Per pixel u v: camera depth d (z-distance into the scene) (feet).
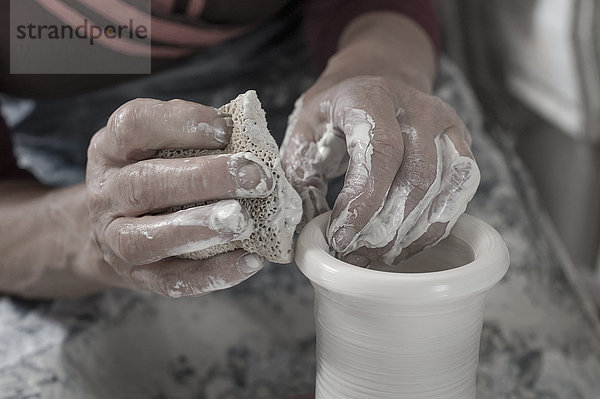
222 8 2.89
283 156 1.98
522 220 3.01
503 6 4.60
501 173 3.19
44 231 2.38
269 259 1.61
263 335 2.70
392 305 1.42
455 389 1.58
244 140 1.56
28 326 2.42
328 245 1.67
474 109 3.55
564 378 2.46
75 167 3.44
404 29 2.92
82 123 3.53
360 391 1.58
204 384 2.52
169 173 1.57
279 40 3.68
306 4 3.46
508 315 2.69
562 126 4.39
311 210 1.89
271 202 1.53
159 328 2.62
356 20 3.07
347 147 1.78
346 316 1.52
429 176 1.70
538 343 2.61
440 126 1.82
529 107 4.93
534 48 4.34
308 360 2.61
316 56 3.39
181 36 2.93
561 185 4.88
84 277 2.42
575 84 4.05
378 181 1.66
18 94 3.20
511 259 2.85
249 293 2.84
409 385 1.53
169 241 1.57
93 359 2.35
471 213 3.00
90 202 1.82
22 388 2.10
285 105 3.49
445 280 1.42
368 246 1.70
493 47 4.91
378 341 1.50
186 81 3.54
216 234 1.50
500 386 2.44
